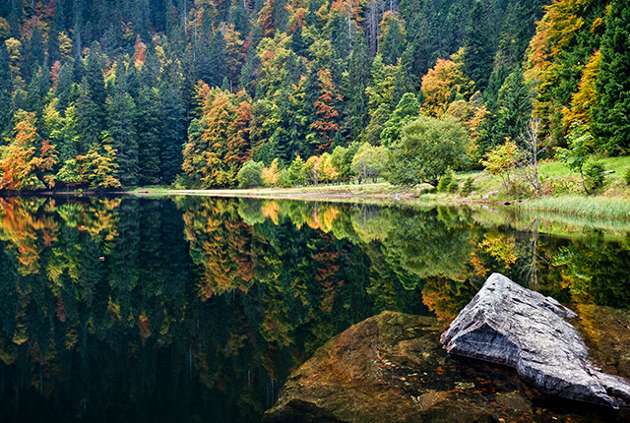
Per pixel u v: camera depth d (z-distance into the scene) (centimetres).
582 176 2456
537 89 4209
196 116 9925
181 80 10275
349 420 476
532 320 662
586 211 2198
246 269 1423
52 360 713
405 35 10144
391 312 845
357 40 11000
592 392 501
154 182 8681
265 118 8712
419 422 466
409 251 1586
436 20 9631
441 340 688
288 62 10150
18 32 13462
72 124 7825
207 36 13400
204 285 1211
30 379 644
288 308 984
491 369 586
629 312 786
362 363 612
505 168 3241
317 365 620
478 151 4528
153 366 685
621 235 1681
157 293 1128
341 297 1043
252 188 7606
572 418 474
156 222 2862
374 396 521
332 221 2773
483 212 2703
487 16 8044
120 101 8044
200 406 554
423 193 4353
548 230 1869
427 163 4178
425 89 7319
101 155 7750
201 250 1791
